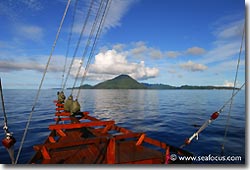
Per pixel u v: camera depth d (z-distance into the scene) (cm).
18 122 2547
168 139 1658
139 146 883
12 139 400
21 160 1171
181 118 2894
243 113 3312
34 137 1742
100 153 800
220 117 2911
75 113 1456
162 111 3806
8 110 3941
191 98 8425
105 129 1051
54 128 999
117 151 816
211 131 1920
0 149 1355
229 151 1277
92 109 4256
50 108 4347
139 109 4222
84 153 802
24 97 8775
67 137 1100
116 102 6456
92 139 677
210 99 7550
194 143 1491
